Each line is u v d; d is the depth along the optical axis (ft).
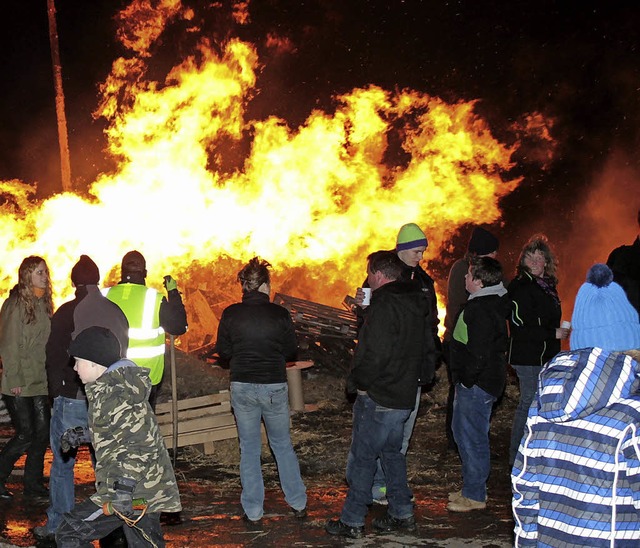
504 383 21.40
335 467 27.02
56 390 19.34
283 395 21.48
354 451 20.15
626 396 10.07
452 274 27.32
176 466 27.04
